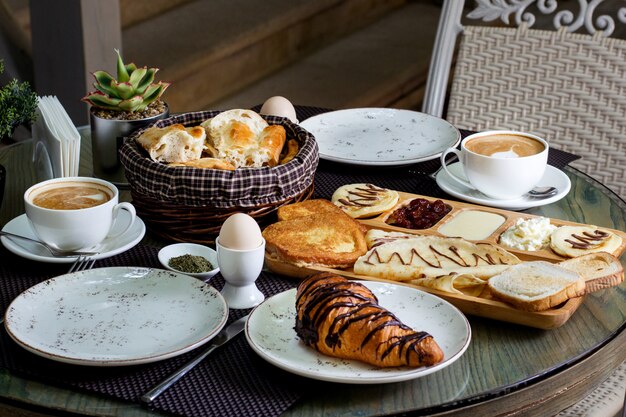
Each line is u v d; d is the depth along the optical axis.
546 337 1.01
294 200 1.26
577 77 1.82
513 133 1.40
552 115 1.84
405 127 1.60
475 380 0.93
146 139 1.26
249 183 1.17
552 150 1.55
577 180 1.47
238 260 1.04
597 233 1.20
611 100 1.79
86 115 2.54
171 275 1.08
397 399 0.89
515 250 1.17
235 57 3.30
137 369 0.93
